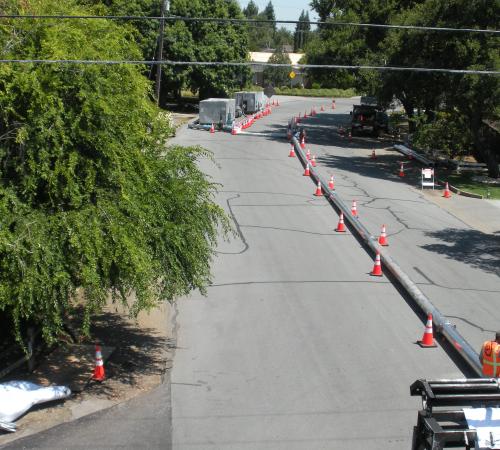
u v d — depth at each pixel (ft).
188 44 176.14
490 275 57.77
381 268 57.62
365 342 42.47
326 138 153.69
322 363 39.32
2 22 33.32
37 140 31.42
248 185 91.45
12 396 31.89
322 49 166.91
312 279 54.54
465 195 93.76
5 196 30.96
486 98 99.50
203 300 49.57
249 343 42.19
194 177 38.52
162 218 35.22
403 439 30.83
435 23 103.24
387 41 124.47
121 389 35.68
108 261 31.53
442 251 64.80
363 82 162.50
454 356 40.73
